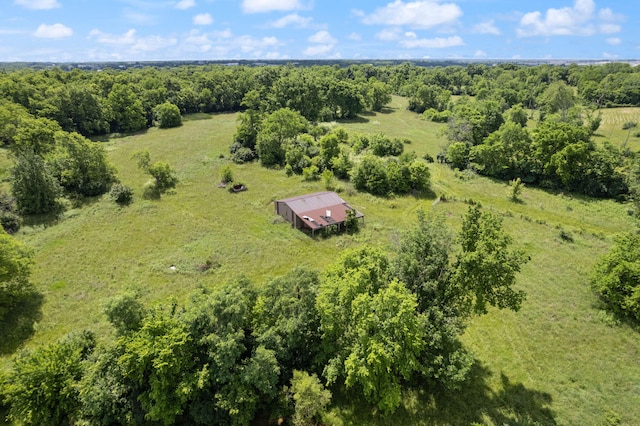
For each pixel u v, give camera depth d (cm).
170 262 3997
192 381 2144
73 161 5469
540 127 6397
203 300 2428
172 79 11994
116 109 9325
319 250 4275
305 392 2208
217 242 4384
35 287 3544
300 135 7844
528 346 2944
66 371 2297
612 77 13262
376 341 2173
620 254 3266
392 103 14488
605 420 2370
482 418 2384
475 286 2375
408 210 5253
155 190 5631
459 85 16688
